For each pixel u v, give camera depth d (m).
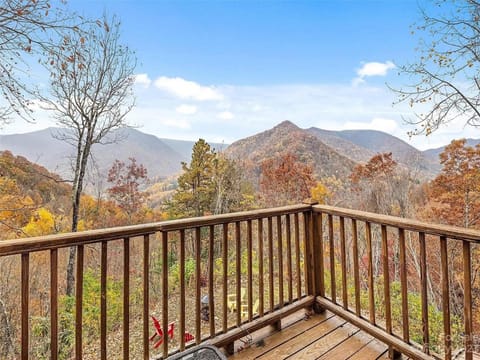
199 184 16.00
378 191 12.02
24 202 6.83
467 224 8.20
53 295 1.40
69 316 5.83
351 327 2.28
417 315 4.90
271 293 2.31
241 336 2.06
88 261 8.09
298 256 2.53
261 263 2.24
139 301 7.15
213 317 2.01
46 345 5.14
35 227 7.18
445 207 8.95
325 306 2.46
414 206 10.41
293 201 15.98
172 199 16.11
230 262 8.84
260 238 2.25
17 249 1.27
